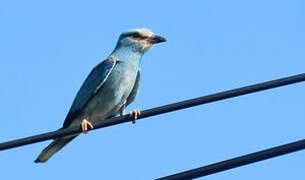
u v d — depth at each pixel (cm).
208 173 884
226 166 884
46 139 1010
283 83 1002
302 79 1002
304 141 885
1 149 975
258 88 1005
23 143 992
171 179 883
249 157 884
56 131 1021
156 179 884
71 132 1038
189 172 884
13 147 984
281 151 883
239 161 884
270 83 1003
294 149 883
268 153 884
